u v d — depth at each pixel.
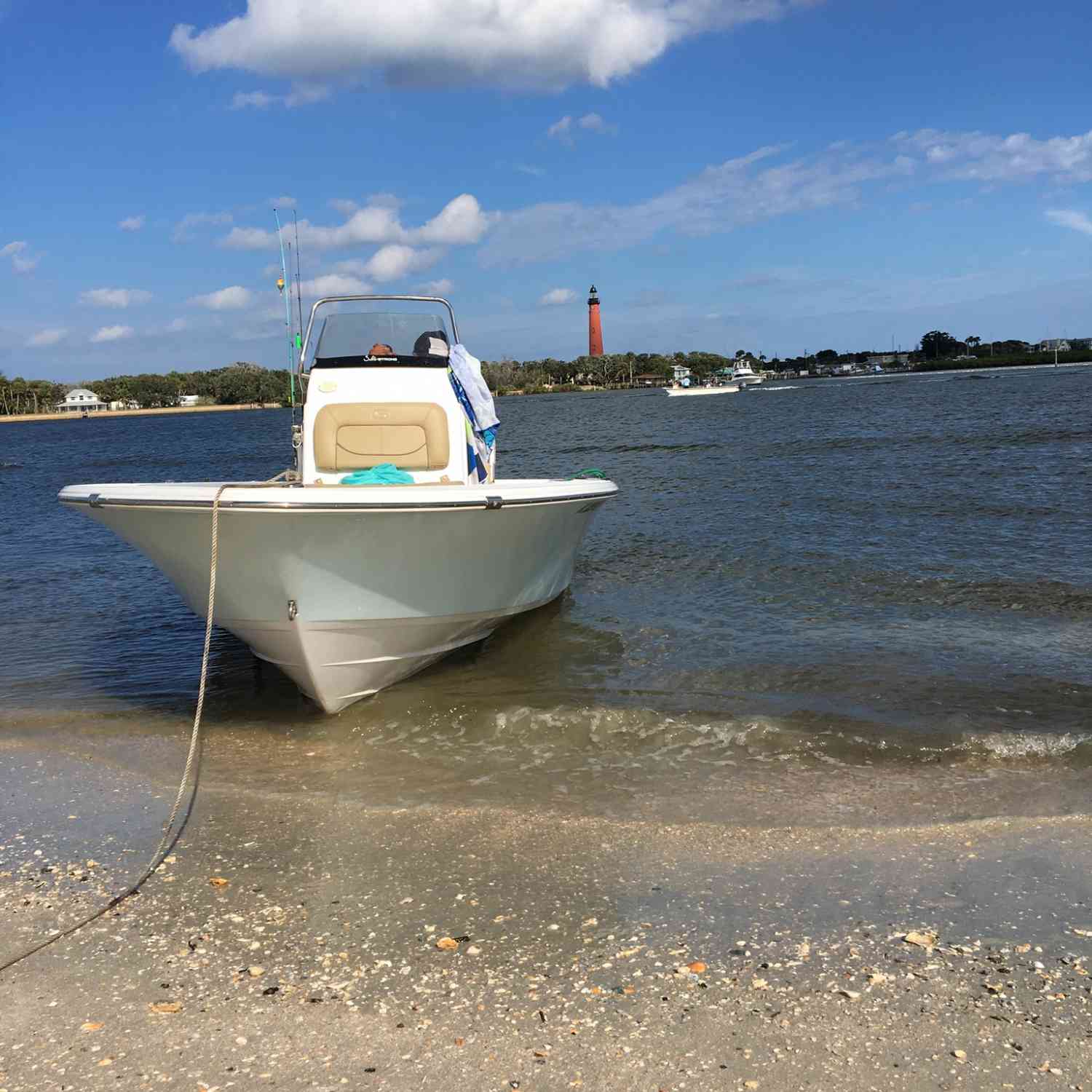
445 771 5.02
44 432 87.69
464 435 6.81
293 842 4.23
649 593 8.62
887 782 4.67
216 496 4.94
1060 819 4.18
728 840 4.10
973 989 2.98
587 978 3.12
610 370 187.50
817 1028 2.82
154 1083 2.63
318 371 6.78
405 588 5.67
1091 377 79.44
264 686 6.68
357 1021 2.91
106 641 7.98
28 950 3.39
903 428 28.86
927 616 7.50
